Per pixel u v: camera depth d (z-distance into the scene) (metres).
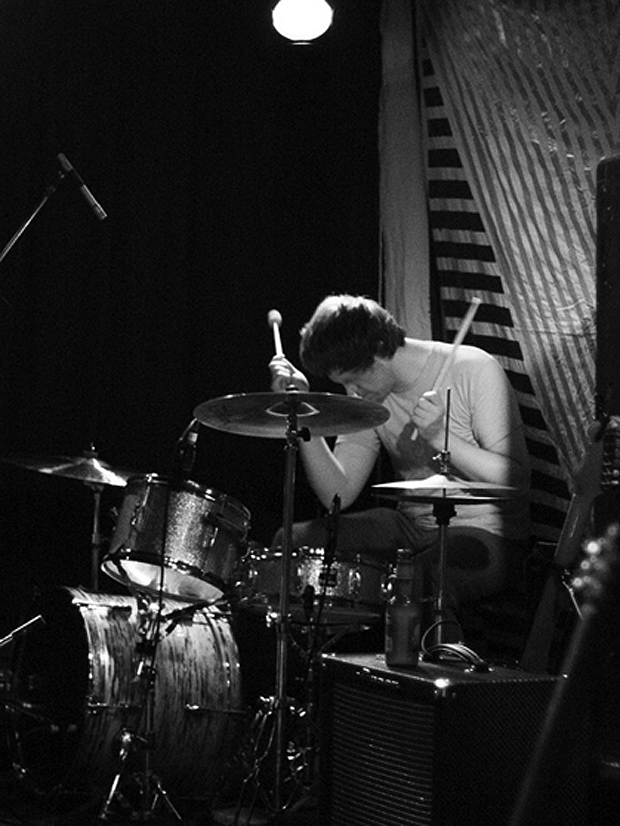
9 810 4.18
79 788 4.20
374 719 3.05
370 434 5.00
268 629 4.75
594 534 3.12
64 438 5.50
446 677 2.96
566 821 2.91
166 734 4.17
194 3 5.79
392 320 4.68
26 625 4.20
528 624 4.30
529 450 5.11
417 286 5.53
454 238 5.39
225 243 5.79
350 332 4.59
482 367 4.75
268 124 5.85
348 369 4.63
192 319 5.75
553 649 4.14
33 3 5.57
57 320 5.51
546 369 5.09
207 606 4.18
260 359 5.78
